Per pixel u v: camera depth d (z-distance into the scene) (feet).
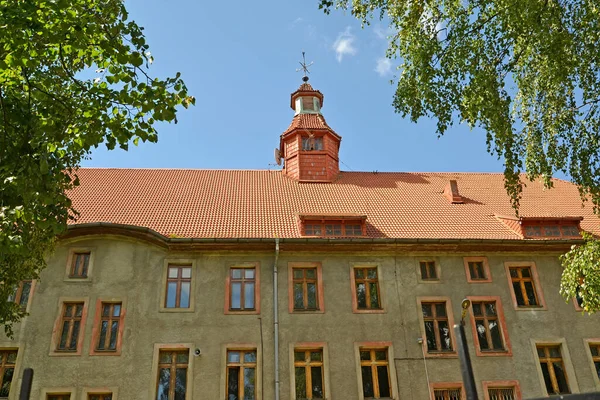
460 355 13.61
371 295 65.57
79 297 61.72
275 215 73.82
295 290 64.95
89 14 36.32
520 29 45.96
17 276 45.68
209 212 73.77
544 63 48.16
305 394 58.90
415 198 82.64
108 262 64.08
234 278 64.90
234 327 61.41
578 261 47.73
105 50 37.01
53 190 38.24
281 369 59.41
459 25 48.88
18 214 36.09
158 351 59.47
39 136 37.37
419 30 49.62
